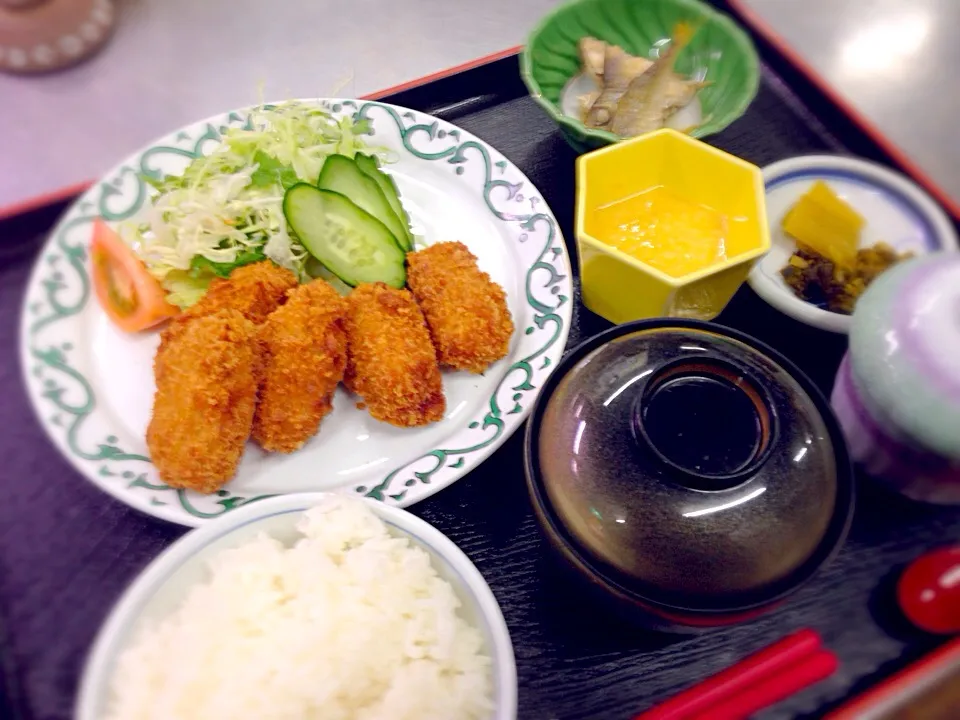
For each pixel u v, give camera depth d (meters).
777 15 0.44
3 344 0.31
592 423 0.20
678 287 0.26
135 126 0.41
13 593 0.26
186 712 0.21
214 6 0.46
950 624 0.24
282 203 0.33
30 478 0.28
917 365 0.21
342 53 0.44
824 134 0.36
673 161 0.30
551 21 0.35
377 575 0.23
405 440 0.30
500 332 0.31
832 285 0.30
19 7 0.43
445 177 0.36
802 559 0.19
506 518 0.27
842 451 0.20
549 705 0.24
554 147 0.37
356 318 0.31
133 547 0.27
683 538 0.19
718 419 0.19
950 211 0.34
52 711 0.24
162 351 0.29
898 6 0.43
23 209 0.34
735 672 0.23
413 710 0.22
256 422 0.29
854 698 0.24
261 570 0.23
